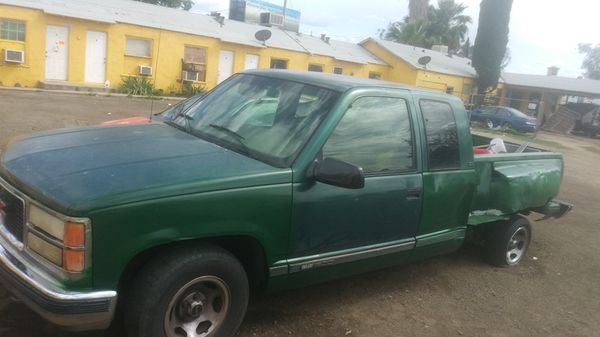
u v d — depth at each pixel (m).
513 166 5.71
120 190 2.87
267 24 31.67
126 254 2.87
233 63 26.83
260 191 3.35
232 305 3.39
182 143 3.70
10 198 3.18
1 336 3.32
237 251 3.63
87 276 2.79
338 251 3.90
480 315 4.73
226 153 3.61
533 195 5.86
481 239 6.04
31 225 2.97
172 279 3.04
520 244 6.16
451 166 4.70
